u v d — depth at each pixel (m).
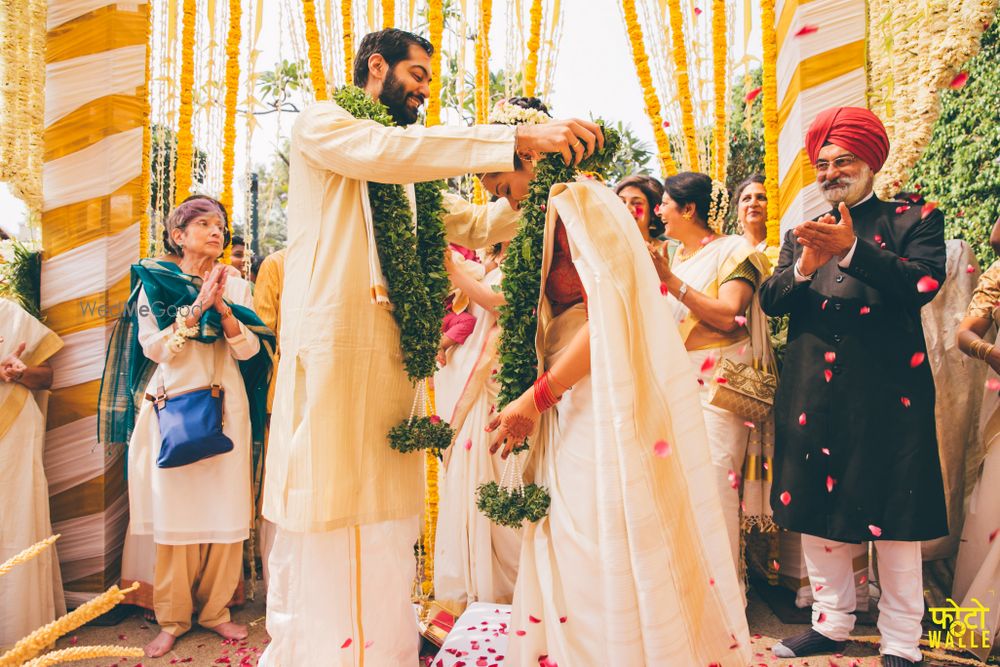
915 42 2.73
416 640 1.99
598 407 1.56
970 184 3.88
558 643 1.63
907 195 2.54
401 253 1.88
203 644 2.63
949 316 2.80
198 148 3.61
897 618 2.25
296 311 1.85
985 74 3.73
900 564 2.23
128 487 2.90
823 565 2.38
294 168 1.96
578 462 1.66
